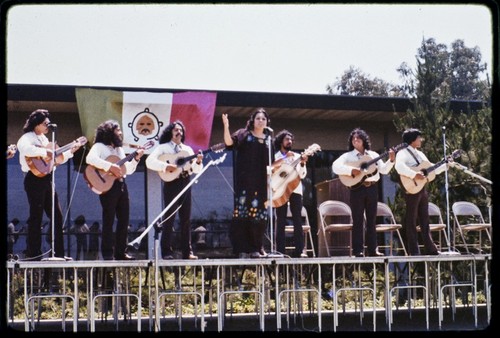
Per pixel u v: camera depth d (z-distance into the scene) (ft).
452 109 36.09
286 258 22.59
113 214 23.79
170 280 32.22
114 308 26.04
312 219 38.01
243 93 34.63
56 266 21.04
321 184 37.96
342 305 29.89
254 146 24.56
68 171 34.88
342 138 38.60
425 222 25.82
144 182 35.47
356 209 25.36
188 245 24.17
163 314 27.09
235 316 28.66
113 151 24.26
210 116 33.65
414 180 25.53
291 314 28.60
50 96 32.55
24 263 20.94
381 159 26.02
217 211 36.27
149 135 33.04
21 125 34.42
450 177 31.50
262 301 22.52
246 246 24.44
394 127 39.17
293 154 25.84
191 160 24.25
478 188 32.27
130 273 28.91
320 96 35.37
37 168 23.29
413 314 28.91
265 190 24.52
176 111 33.32
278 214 25.35
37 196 23.48
